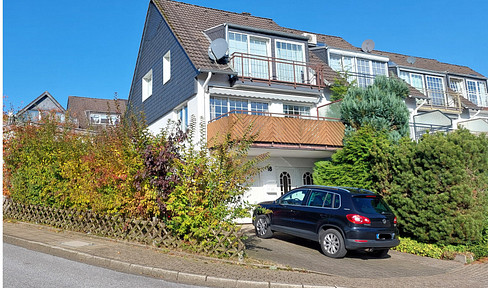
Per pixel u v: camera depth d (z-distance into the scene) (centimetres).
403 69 2336
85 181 1077
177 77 1711
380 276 823
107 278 693
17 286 611
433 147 1119
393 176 1220
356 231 921
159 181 915
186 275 716
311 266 865
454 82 2627
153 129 1988
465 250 1058
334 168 1441
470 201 1050
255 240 1147
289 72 1752
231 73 1514
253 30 1695
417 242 1134
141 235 956
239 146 962
